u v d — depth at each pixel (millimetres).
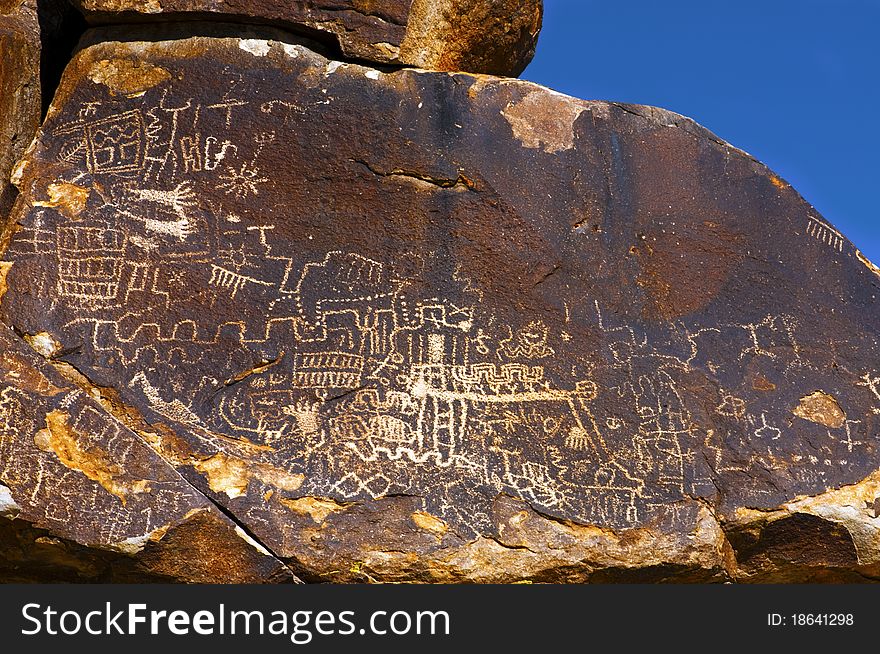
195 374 4301
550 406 4430
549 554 4254
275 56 4605
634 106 4797
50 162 4465
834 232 4789
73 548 4027
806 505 4414
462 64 4934
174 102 4547
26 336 4227
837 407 4570
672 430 4461
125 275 4367
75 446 4086
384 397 4363
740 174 4785
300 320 4402
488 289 4516
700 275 4656
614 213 4664
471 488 4289
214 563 4113
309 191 4520
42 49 4898
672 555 4305
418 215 4539
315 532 4164
